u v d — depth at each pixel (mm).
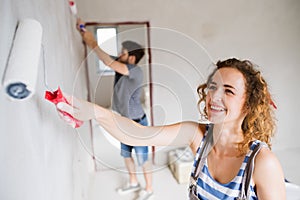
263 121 877
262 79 864
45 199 671
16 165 473
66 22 1359
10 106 461
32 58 460
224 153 888
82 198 1656
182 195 2326
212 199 911
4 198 418
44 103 728
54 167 812
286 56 2707
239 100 837
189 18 2420
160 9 2348
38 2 750
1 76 423
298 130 2941
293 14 2604
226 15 2479
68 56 1336
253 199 825
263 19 2561
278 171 785
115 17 2285
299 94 2838
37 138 630
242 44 2584
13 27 510
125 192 2352
